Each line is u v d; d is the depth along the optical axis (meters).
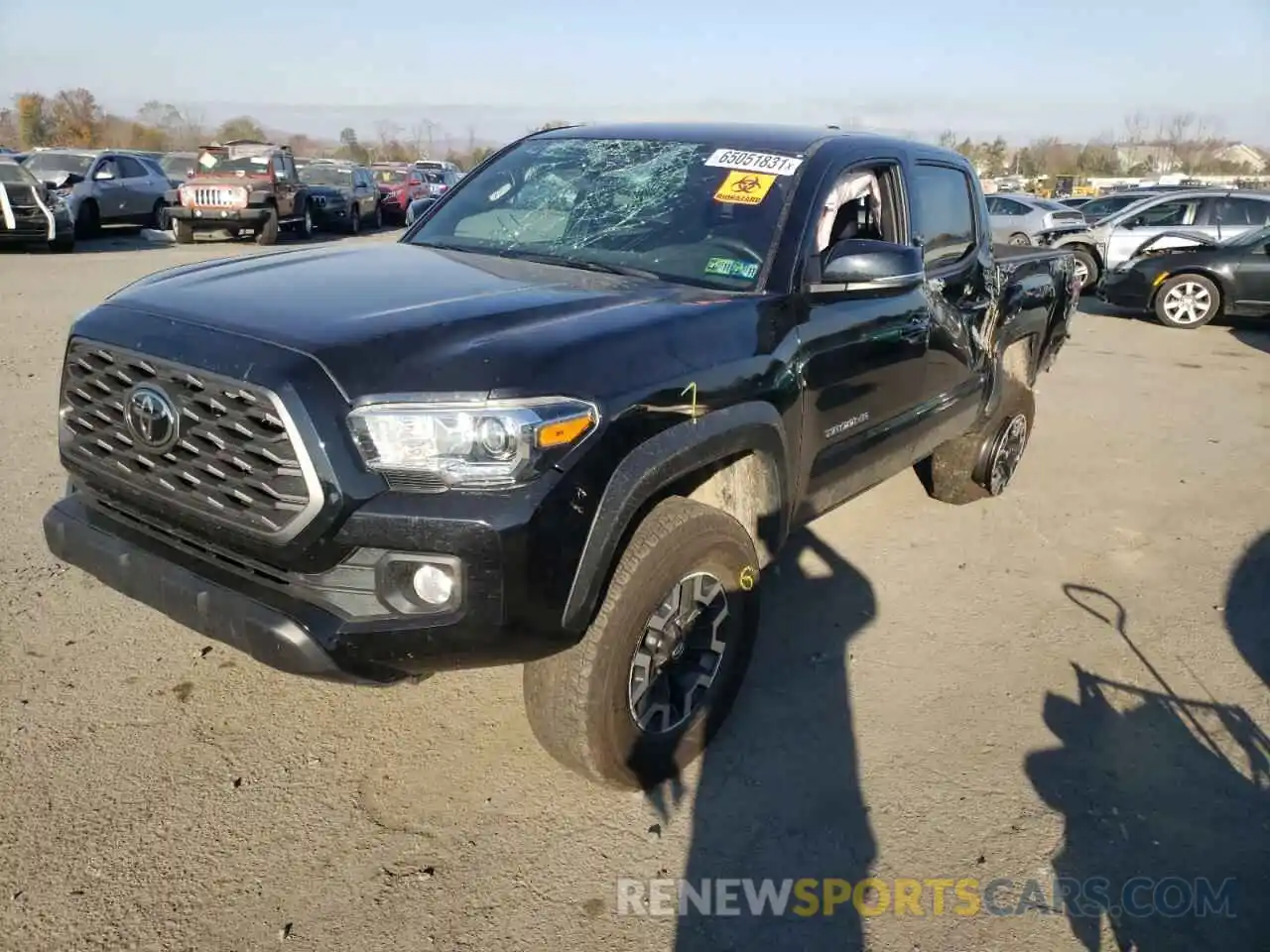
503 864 2.73
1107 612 4.44
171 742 3.12
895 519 5.45
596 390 2.51
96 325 2.75
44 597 3.92
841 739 3.39
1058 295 5.84
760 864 2.79
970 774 3.23
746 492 3.24
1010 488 6.05
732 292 3.27
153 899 2.51
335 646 2.37
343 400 2.33
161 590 2.62
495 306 2.76
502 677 3.62
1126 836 2.98
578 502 2.45
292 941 2.43
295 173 21.33
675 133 4.09
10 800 2.80
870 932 2.58
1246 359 10.83
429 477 2.34
